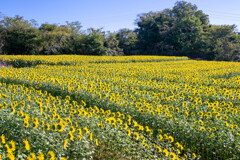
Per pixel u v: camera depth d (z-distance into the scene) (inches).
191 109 335.6
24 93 352.8
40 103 279.0
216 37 2123.5
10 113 241.0
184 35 2279.8
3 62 900.0
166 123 287.7
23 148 188.2
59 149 195.2
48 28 1941.4
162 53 2394.2
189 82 566.6
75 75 568.4
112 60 1200.2
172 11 2603.3
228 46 1861.5
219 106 363.6
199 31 2277.3
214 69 896.9
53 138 215.3
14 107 267.3
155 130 293.0
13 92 362.9
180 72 748.0
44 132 213.0
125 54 2492.6
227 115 317.1
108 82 529.0
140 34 2674.7
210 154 247.8
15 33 1658.5
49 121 243.1
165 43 2433.6
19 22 1715.1
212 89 462.3
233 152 238.8
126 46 2549.2
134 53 2490.2
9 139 210.8
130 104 343.3
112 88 442.0
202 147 255.3
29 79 493.4
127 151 221.3
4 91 359.9
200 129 260.1
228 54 1815.9
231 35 2138.3
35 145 196.2
